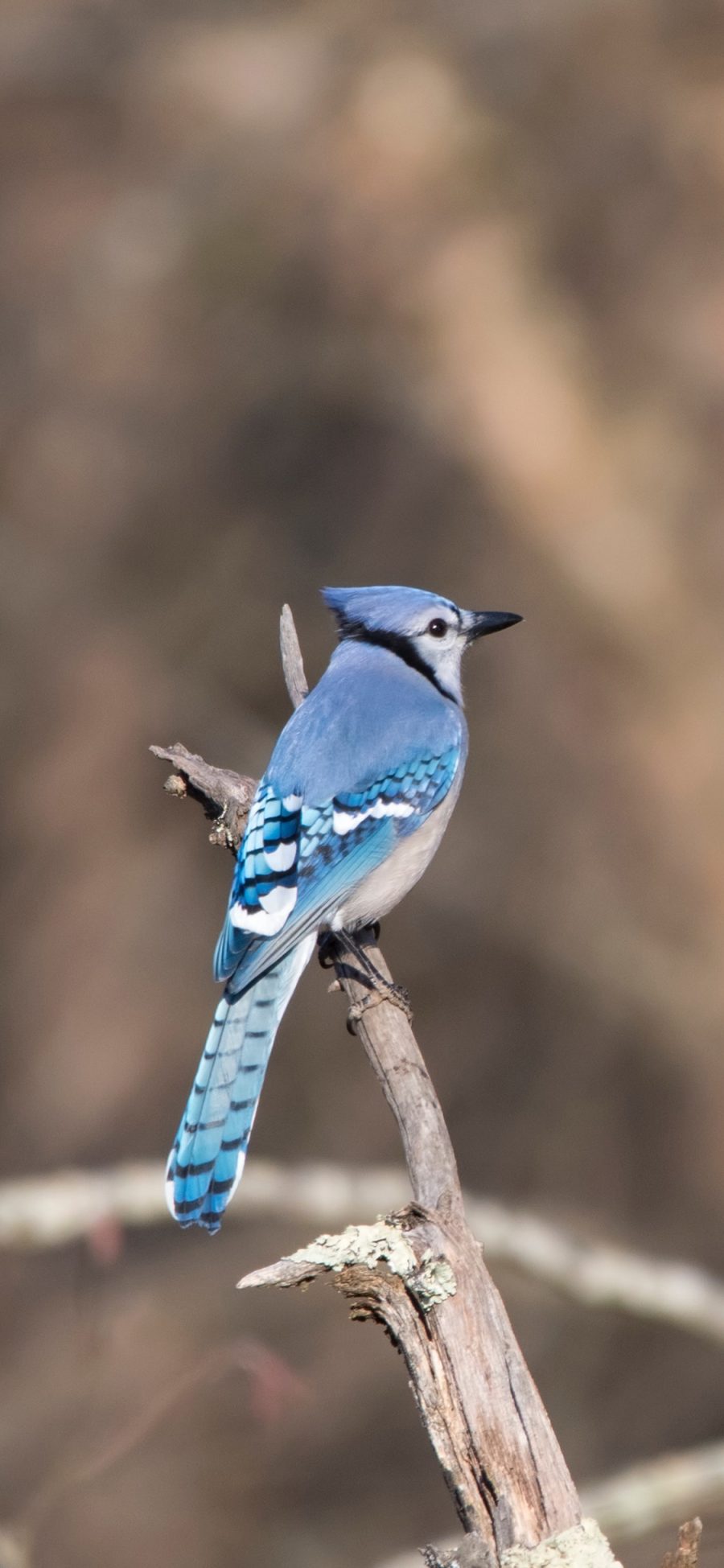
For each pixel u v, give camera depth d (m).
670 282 14.49
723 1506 7.58
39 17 17.02
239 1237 13.14
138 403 15.84
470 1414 4.59
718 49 15.28
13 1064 14.60
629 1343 12.66
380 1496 12.20
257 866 6.79
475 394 14.16
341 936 7.04
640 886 13.82
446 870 14.14
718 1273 12.82
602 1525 7.55
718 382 14.19
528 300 14.44
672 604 13.79
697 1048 13.59
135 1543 11.46
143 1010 14.63
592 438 14.02
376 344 14.74
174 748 7.61
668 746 13.77
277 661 15.03
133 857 15.02
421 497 14.57
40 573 15.44
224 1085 6.27
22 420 15.92
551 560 13.92
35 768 15.16
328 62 15.88
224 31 16.61
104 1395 11.05
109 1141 14.21
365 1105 13.91
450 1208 5.04
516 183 14.92
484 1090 13.85
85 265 16.19
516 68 15.34
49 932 14.88
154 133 16.39
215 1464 11.90
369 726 7.29
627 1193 13.39
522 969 13.99
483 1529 4.50
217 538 15.36
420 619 7.89
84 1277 8.29
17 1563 7.08
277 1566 11.59
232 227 15.57
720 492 13.95
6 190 16.61
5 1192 7.95
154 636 15.24
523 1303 12.80
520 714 14.13
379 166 15.11
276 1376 7.31
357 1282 4.71
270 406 15.37
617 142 14.92
